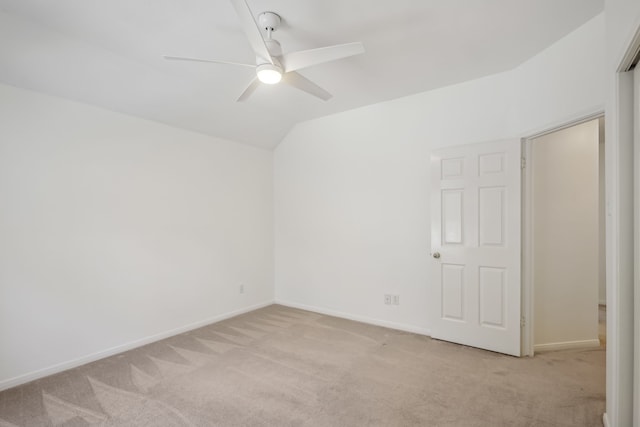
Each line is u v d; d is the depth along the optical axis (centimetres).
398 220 347
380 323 359
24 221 240
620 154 153
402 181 345
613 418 161
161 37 225
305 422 191
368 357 277
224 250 392
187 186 354
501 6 197
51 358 252
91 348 275
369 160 367
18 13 197
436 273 313
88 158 276
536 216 287
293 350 293
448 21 212
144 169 315
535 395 217
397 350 291
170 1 187
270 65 198
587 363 263
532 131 262
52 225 254
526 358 273
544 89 250
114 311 291
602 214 450
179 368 259
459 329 302
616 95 154
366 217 370
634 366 151
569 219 290
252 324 367
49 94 253
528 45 243
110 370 257
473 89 302
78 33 219
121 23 209
